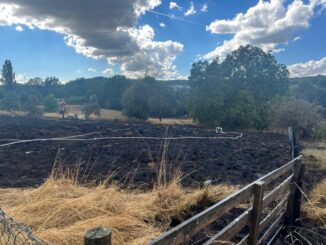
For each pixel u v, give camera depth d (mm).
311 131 17375
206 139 13312
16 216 3443
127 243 3189
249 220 3150
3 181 5371
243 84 28734
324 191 5371
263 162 8328
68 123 19672
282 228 4543
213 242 2365
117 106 62969
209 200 4617
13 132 12586
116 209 3854
